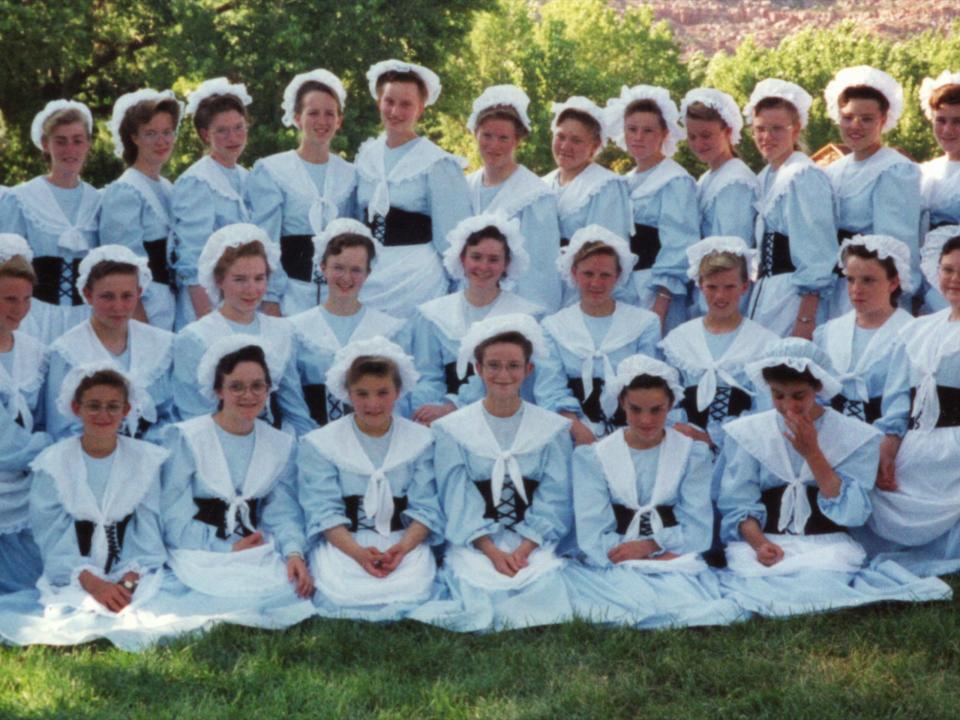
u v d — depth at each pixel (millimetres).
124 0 23812
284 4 23766
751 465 6730
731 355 7211
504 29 41344
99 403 6398
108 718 5172
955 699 5375
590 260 7297
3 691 5469
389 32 24469
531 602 6316
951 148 7812
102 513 6422
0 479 6727
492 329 6672
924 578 6488
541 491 6766
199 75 23391
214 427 6699
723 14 94625
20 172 23797
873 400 7082
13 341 6918
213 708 5305
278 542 6586
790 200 7680
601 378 7293
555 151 8180
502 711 5293
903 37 85562
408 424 6770
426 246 7988
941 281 6832
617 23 48875
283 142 23375
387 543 6598
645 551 6637
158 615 6133
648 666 5758
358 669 5699
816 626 6102
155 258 7848
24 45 22344
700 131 8023
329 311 7422
